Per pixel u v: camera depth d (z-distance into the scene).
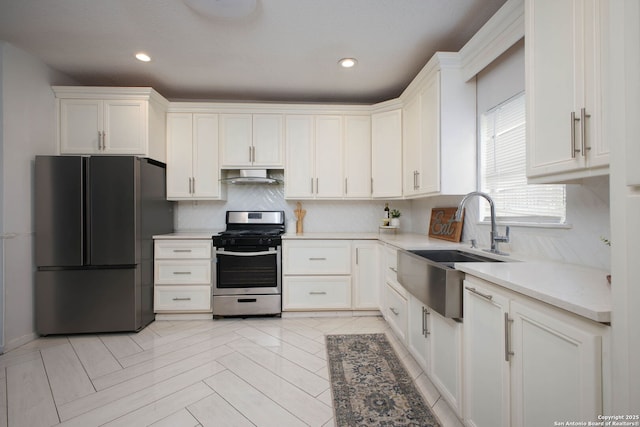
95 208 2.46
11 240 2.22
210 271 2.83
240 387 1.69
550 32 1.08
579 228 1.33
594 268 1.24
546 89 1.11
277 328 2.60
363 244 2.90
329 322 2.75
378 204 3.48
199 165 3.07
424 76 2.34
